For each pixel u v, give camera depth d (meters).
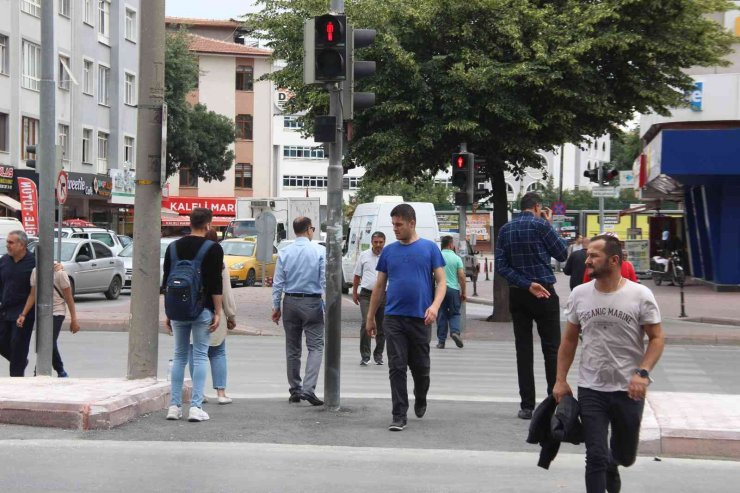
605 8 20.20
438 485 7.00
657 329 5.80
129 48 54.97
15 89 42.31
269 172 82.19
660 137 29.44
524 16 20.52
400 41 20.69
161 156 10.30
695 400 9.97
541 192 76.69
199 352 9.16
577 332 6.03
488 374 14.19
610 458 5.84
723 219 32.22
